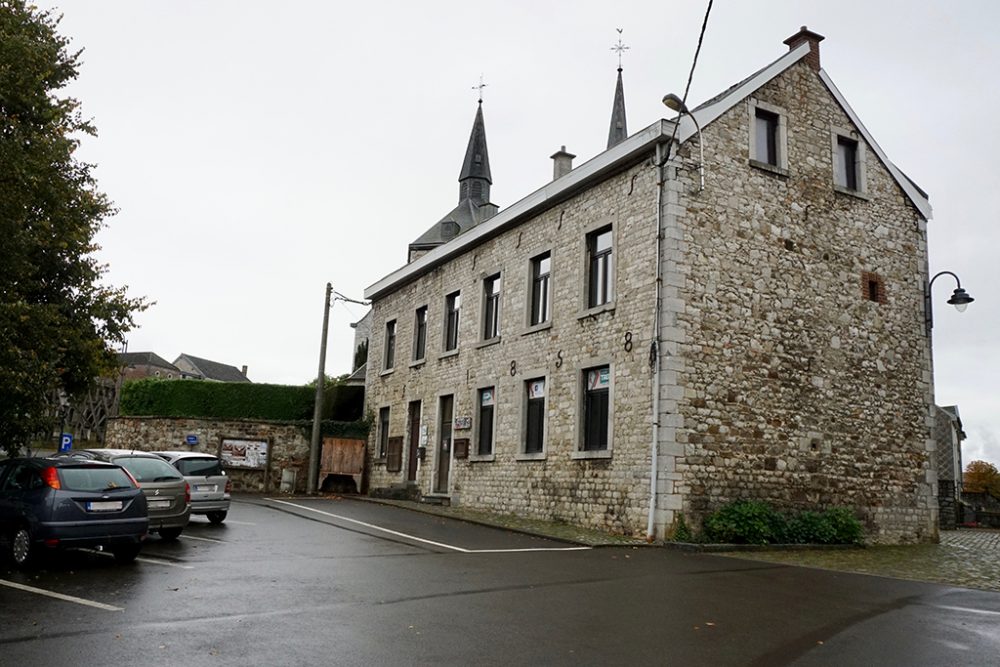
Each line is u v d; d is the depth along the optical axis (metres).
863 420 16.80
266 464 26.52
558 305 18.08
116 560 10.60
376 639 6.52
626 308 15.88
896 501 16.97
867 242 17.61
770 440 15.48
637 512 14.80
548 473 17.58
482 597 8.41
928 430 17.73
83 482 10.14
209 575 9.54
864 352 17.09
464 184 40.62
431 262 24.11
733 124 16.12
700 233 15.31
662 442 14.38
